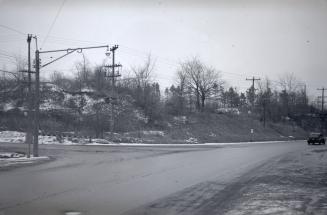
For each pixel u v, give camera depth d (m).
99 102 68.88
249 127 86.56
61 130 58.53
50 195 12.50
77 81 81.75
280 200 11.87
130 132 61.62
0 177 17.39
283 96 114.69
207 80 90.50
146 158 29.09
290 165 24.34
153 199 11.91
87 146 44.88
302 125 114.00
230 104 119.19
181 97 84.25
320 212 10.09
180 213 9.90
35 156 29.94
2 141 50.38
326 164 25.08
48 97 69.12
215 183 15.76
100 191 13.41
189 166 23.03
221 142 65.75
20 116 62.38
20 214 9.62
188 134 67.69
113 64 60.06
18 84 71.75
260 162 26.42
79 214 9.70
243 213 9.92
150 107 71.56
